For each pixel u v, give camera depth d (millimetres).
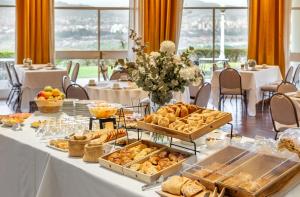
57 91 3535
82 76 9539
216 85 7777
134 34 3066
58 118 3279
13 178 2807
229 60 9734
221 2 9609
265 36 9141
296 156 1962
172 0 9453
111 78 7039
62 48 9461
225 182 1773
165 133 2309
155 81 2670
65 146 2506
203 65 9781
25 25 8820
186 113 2500
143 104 3166
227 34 9680
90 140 2404
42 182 2393
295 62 9445
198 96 4840
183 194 1770
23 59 8922
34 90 7613
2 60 9117
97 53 9523
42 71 7574
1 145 2916
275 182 1776
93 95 5953
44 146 2576
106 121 2846
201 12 9648
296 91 5617
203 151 2383
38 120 3232
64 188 2320
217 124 2346
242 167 1924
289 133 2070
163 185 1831
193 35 9750
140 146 2363
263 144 2125
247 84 7461
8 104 8367
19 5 8828
